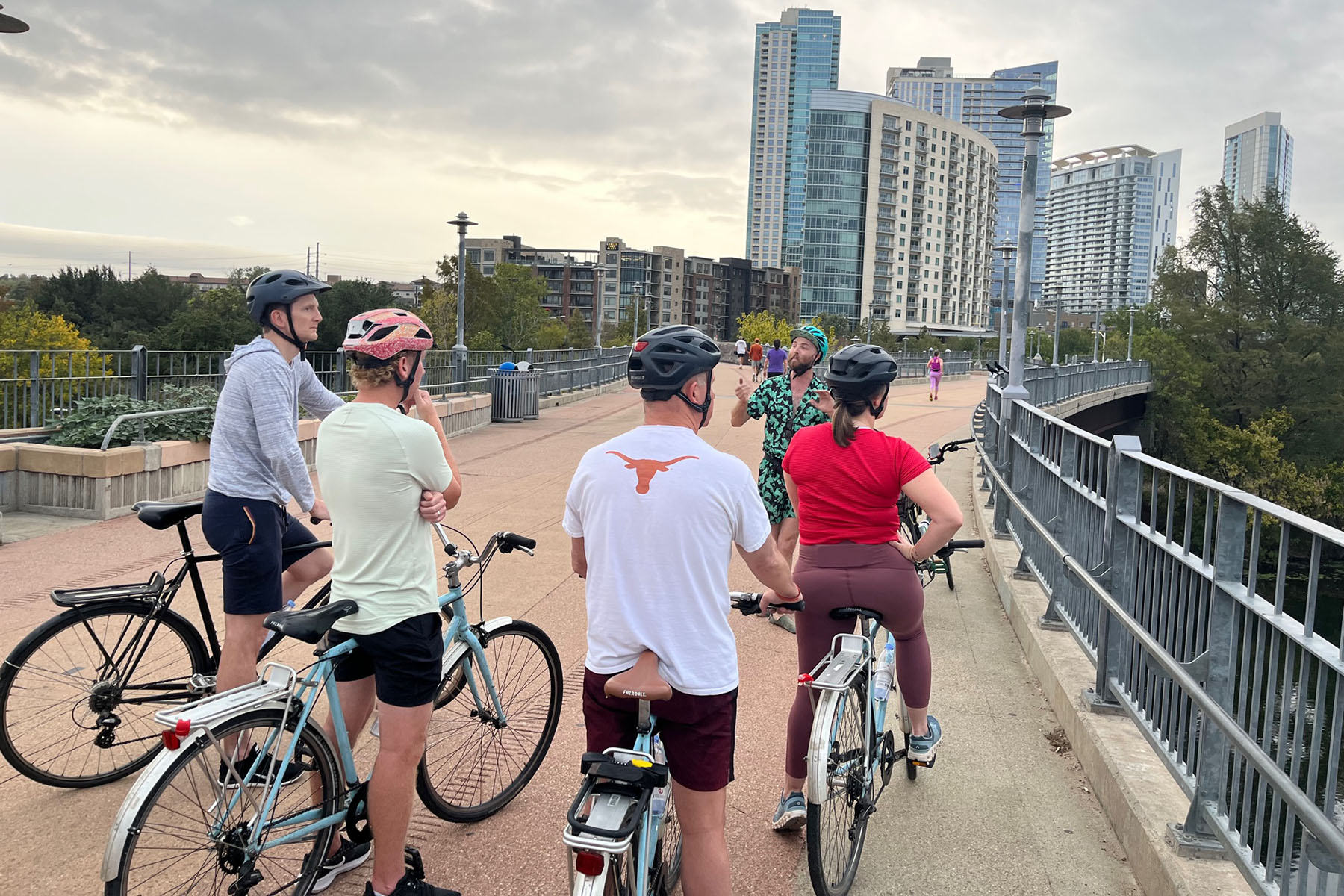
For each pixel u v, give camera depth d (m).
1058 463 6.21
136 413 9.16
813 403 5.55
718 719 2.35
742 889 3.17
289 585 3.87
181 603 6.22
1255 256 70.19
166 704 4.05
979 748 4.34
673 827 2.82
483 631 3.57
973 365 68.06
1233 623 3.06
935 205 178.12
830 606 3.33
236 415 3.42
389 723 2.81
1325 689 2.38
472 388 19.97
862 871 3.29
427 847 3.38
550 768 4.05
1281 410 65.69
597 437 16.84
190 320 63.91
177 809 2.54
